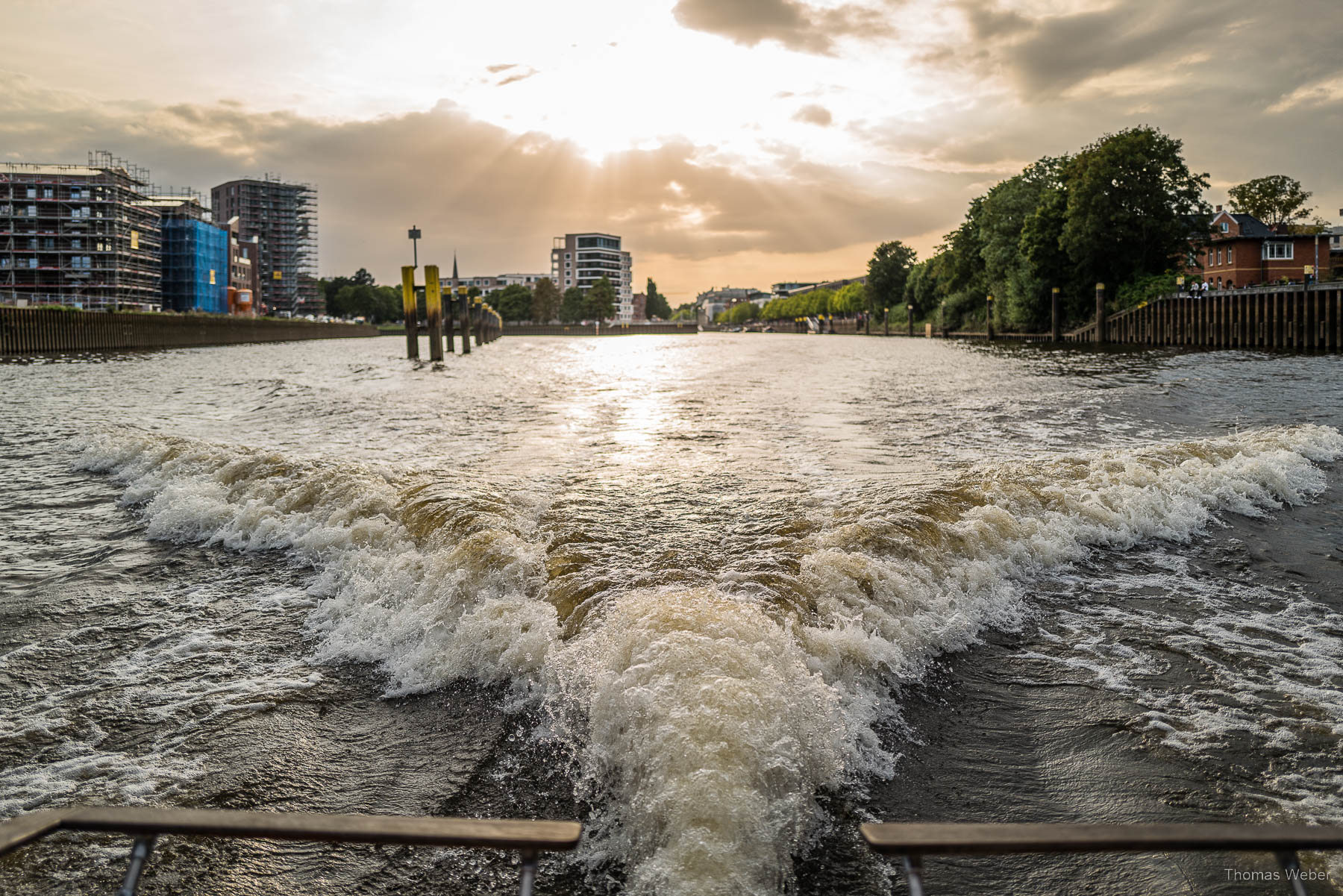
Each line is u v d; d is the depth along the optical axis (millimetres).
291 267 168000
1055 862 3137
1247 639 5137
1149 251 54375
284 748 3969
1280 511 7992
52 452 11852
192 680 4719
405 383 25594
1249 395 17375
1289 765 3738
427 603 5543
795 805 3289
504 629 4812
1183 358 31594
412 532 6984
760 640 4234
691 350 60812
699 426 14117
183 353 50719
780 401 18578
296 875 3094
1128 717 4188
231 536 7395
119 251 87500
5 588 6258
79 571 6656
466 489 8164
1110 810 3438
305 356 49094
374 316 171375
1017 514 7281
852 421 14664
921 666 4770
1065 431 13039
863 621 5020
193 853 3221
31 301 80438
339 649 5105
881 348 58656
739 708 3510
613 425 14352
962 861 3141
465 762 3822
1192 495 8117
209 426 14641
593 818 3387
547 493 8445
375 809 3482
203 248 106688
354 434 13414
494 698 4414
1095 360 31969
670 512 7648
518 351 60875
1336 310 35219
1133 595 5934
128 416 16391
